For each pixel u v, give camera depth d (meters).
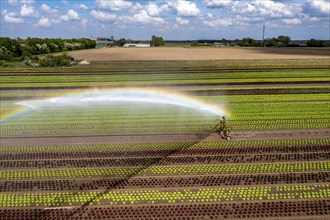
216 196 18.42
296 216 16.64
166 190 19.12
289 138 26.70
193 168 21.72
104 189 19.33
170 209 17.30
